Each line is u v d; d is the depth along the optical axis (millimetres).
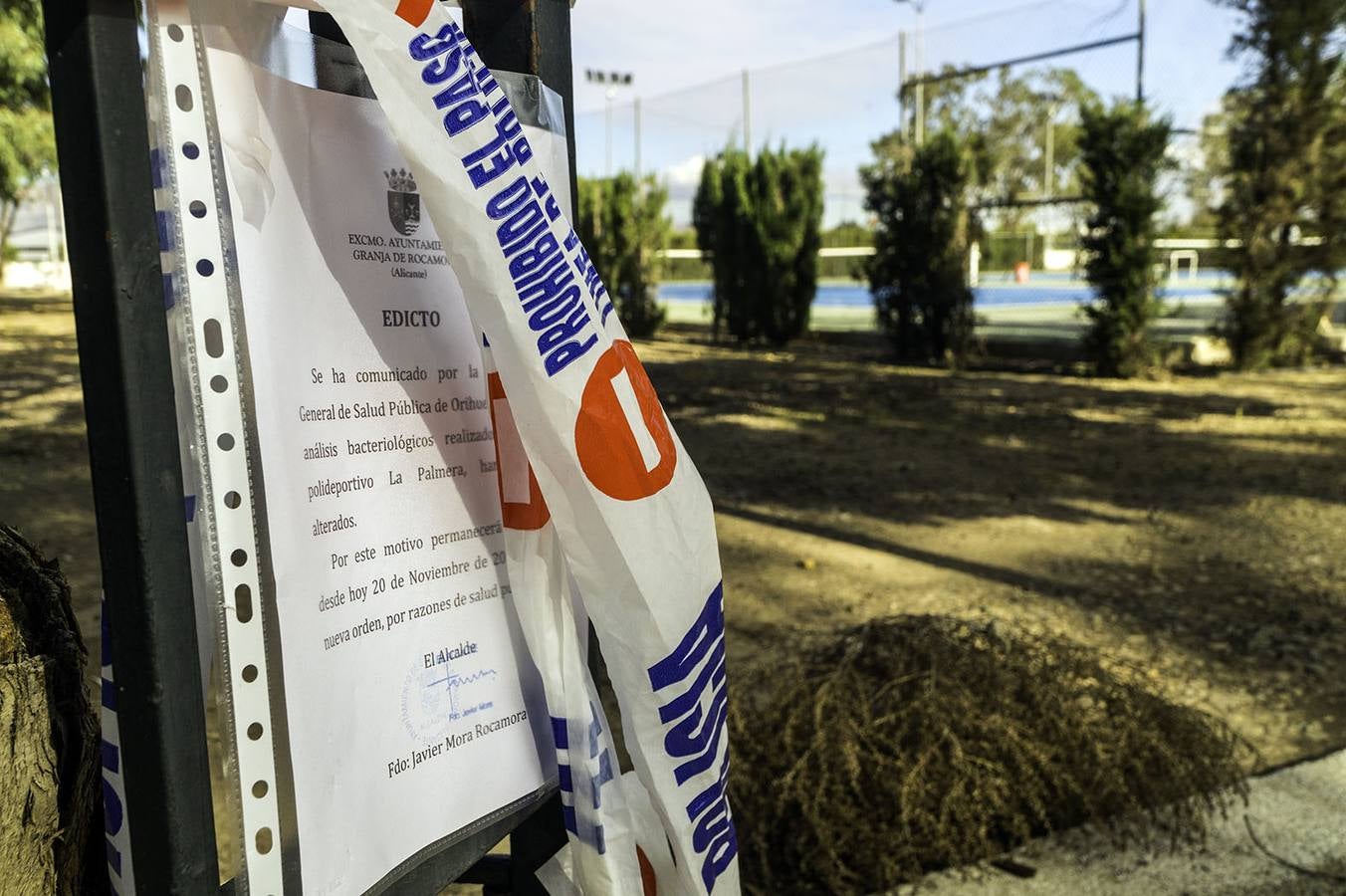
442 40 955
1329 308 13680
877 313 16031
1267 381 12391
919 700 2605
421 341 1076
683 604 1117
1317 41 12117
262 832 887
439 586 1087
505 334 996
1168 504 6512
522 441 1045
